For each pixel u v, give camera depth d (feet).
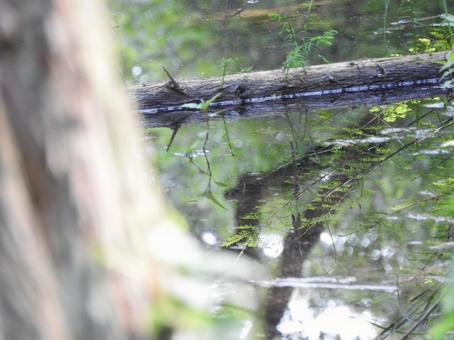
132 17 57.98
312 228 23.79
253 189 27.71
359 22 49.73
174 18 56.85
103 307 6.82
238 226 24.48
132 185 7.09
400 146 30.19
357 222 23.94
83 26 6.80
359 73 38.37
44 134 6.72
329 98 38.40
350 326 17.99
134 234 7.00
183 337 6.85
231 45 50.03
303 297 19.35
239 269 7.29
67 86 6.73
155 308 6.86
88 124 6.81
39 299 6.77
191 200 26.91
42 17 6.64
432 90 37.76
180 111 38.34
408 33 46.57
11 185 6.66
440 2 49.24
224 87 38.52
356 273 20.65
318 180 27.68
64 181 6.75
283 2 56.65
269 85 38.55
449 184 25.26
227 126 35.96
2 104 6.68
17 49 6.64
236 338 7.08
